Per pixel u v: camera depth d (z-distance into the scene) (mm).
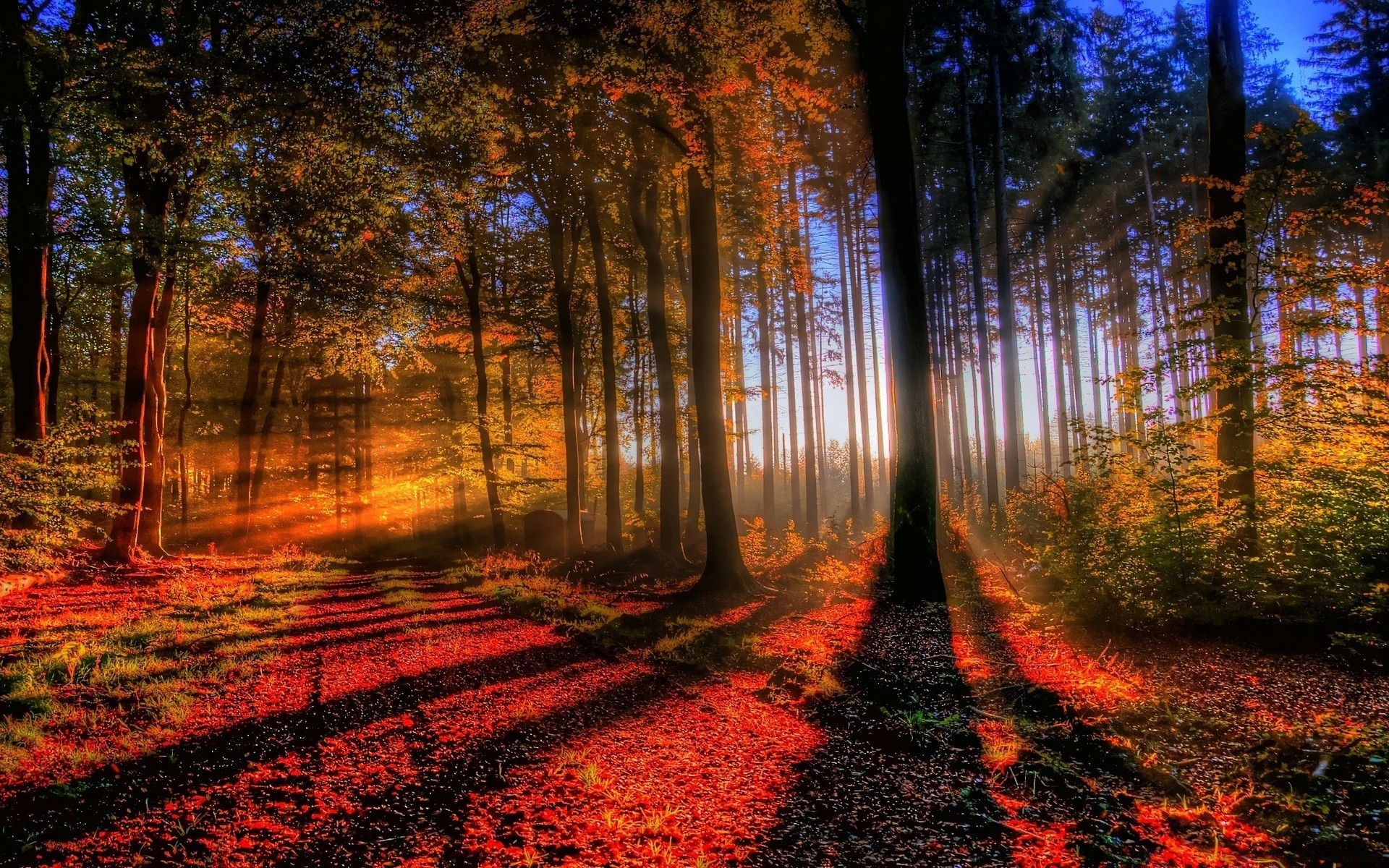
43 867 3475
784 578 14516
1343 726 4629
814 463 27781
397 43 9164
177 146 12664
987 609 9742
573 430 19266
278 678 6988
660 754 5074
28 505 9016
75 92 10812
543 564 17906
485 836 3854
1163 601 7156
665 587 14266
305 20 8906
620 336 25797
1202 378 8867
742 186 16906
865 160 24797
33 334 12375
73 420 9828
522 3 9203
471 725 5672
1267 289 8742
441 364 28625
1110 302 37562
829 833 3883
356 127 9930
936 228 30250
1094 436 9062
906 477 10438
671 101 10945
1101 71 31141
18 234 12070
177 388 29719
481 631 9625
